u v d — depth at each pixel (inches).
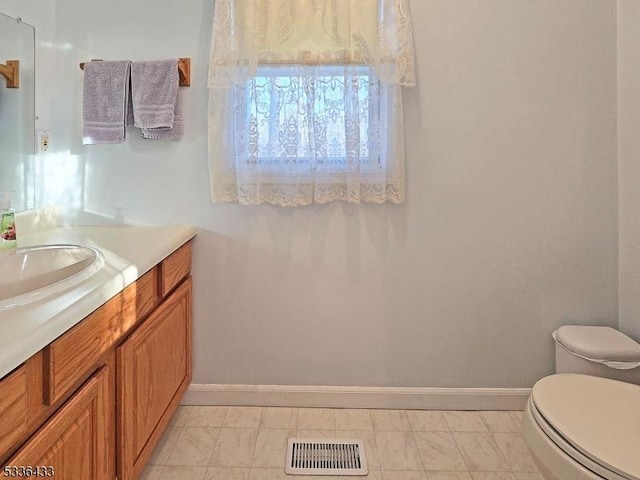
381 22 69.7
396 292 77.0
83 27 73.7
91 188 76.0
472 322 77.4
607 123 73.1
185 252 73.1
